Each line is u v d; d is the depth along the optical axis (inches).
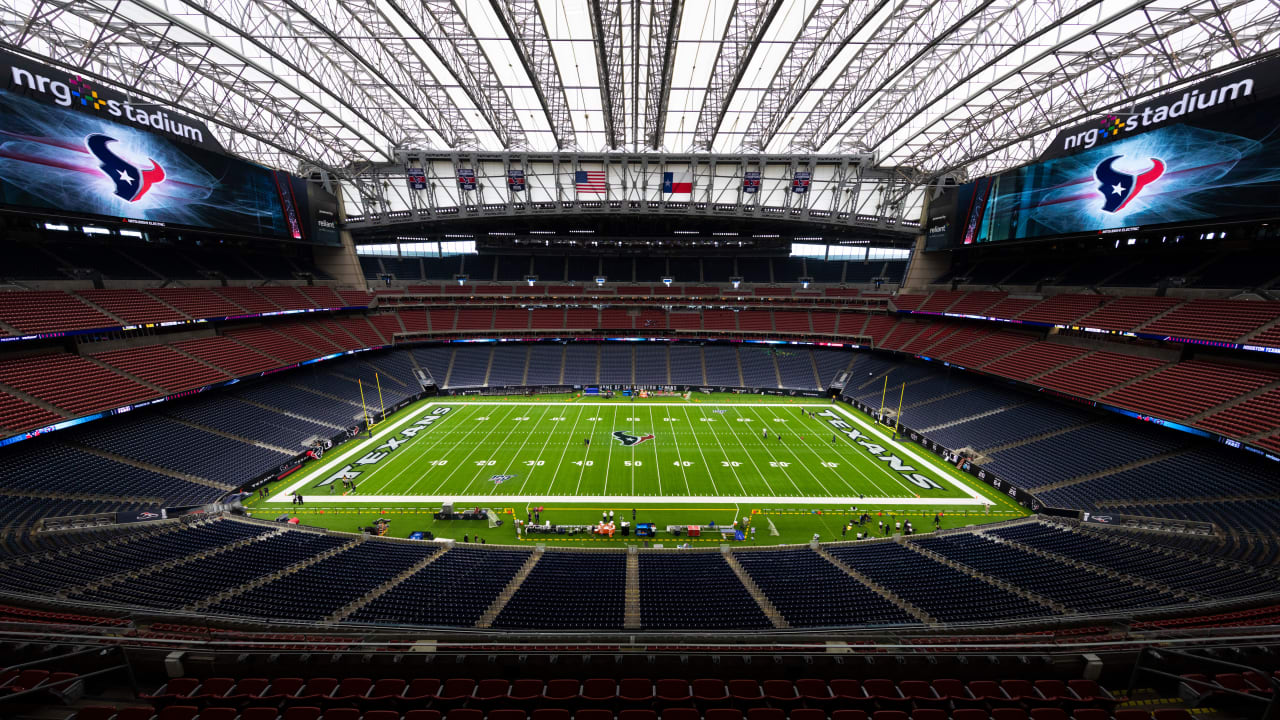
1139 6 904.9
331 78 1346.0
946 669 323.3
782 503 1282.0
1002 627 534.0
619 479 1418.6
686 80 1428.4
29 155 1167.0
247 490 1306.6
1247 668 240.4
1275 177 1088.2
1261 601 589.0
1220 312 1314.0
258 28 1067.3
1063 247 1966.0
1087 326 1585.9
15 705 238.1
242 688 279.1
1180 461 1178.6
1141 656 289.7
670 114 1690.5
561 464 1521.9
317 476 1428.4
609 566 900.0
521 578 835.4
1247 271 1373.0
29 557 812.0
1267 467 1058.1
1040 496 1240.8
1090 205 1472.7
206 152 1581.0
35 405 1129.4
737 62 1301.7
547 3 1083.3
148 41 1099.3
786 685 296.8
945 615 695.1
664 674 335.9
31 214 1180.5
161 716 238.7
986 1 948.6
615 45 1247.5
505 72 1396.4
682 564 913.5
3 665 283.4
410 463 1523.1
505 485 1374.3
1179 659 284.5
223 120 1402.6
